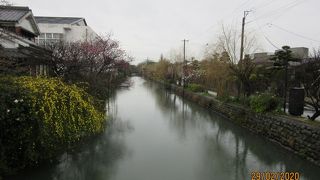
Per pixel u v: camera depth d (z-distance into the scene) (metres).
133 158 7.07
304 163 7.15
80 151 7.41
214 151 8.05
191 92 21.59
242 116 11.83
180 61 35.38
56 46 13.25
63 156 6.87
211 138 9.63
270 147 8.65
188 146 8.48
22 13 12.78
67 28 24.44
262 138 9.77
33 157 5.34
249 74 12.78
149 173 6.14
